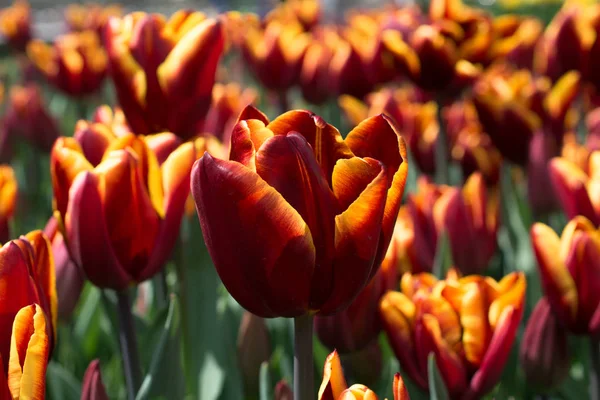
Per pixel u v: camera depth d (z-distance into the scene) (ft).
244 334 2.72
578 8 3.67
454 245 2.91
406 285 2.53
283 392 2.47
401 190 2.01
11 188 2.91
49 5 25.82
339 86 4.66
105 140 2.52
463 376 2.38
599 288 2.50
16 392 1.91
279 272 1.98
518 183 4.21
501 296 2.39
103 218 2.29
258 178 1.95
